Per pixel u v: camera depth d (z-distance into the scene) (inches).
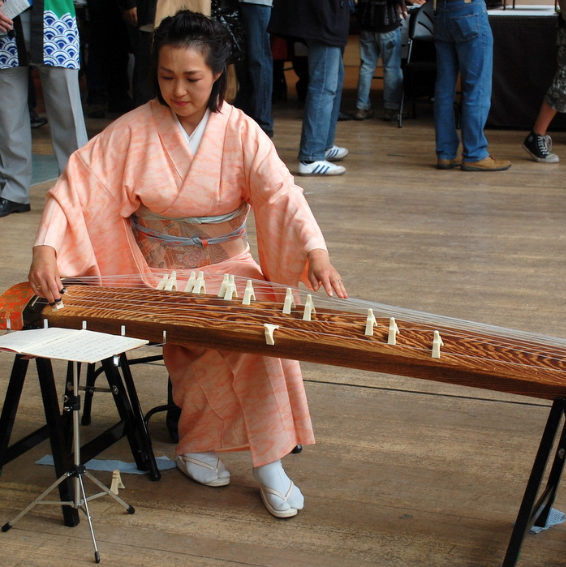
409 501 91.4
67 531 86.1
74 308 85.2
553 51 306.8
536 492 72.3
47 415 82.9
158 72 86.7
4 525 86.3
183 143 90.7
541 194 225.9
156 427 109.7
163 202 91.7
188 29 85.0
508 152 281.7
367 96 344.8
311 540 84.7
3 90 199.3
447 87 251.9
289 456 101.0
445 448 102.4
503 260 172.4
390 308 87.7
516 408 112.7
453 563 80.9
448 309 145.1
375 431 106.7
